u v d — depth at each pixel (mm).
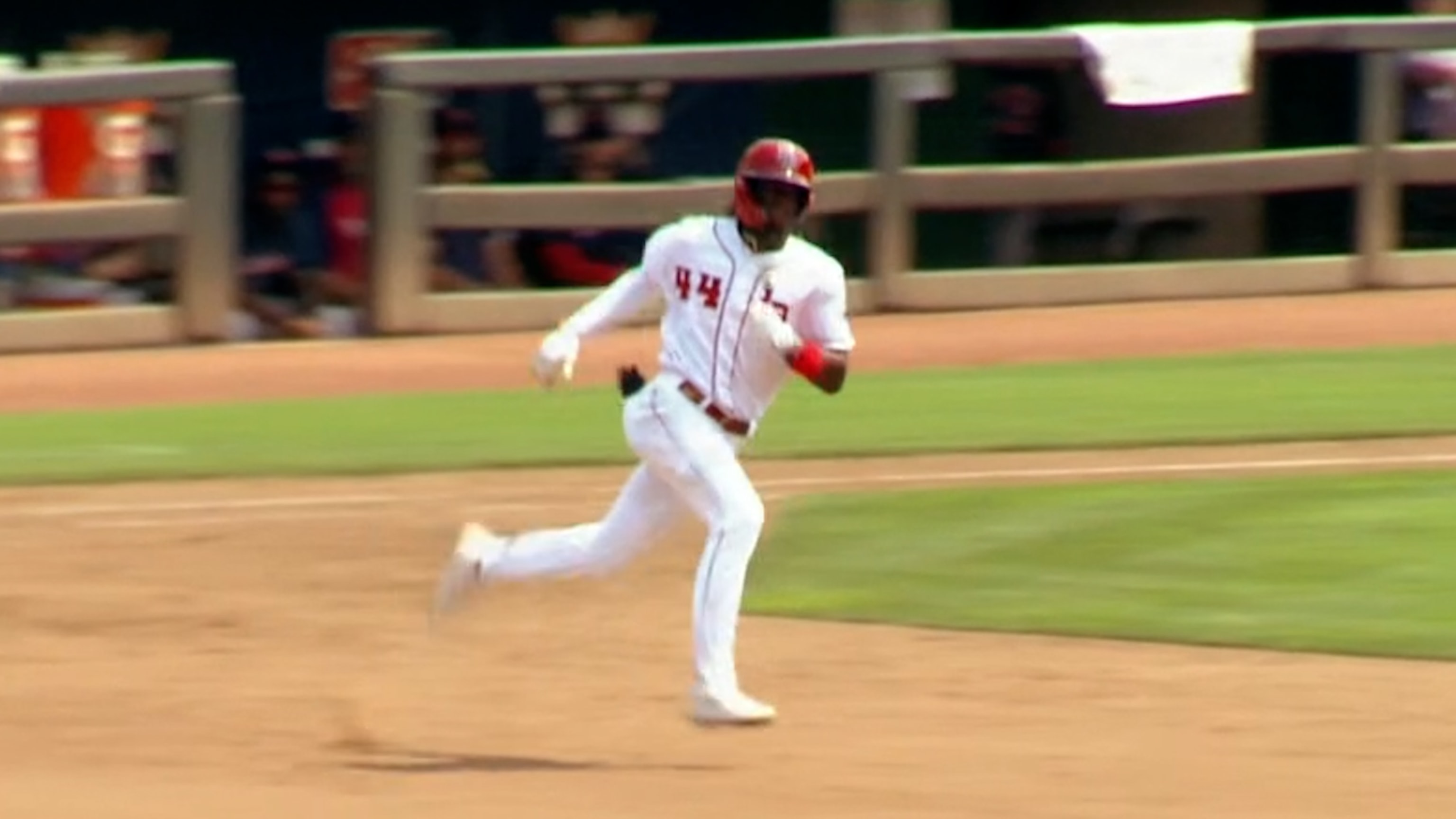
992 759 32438
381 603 43500
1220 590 42719
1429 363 66812
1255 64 86000
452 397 63969
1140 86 78562
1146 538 46469
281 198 82125
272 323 75500
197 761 32781
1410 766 31844
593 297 76125
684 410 32688
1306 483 51000
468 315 74875
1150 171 79312
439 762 32719
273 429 59312
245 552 46938
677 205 76188
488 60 74250
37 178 71812
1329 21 81688
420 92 73875
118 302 75188
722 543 32656
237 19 85625
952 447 55625
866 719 35281
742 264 32375
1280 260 81875
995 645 39656
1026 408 60656
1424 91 81625
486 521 48938
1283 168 80125
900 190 77250
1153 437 56375
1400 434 56281
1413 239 85688
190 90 72688
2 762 32656
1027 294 78625
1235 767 31781
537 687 38000
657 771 31875
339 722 35406
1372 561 44312
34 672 38812
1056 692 36688
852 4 85688
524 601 43875
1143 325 75188
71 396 65000
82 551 47000
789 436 56938
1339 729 34062
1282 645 39156
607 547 33906
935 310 77812
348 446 56844
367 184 74375
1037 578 43875
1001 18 91562
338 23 86500
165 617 42406
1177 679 37281
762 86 86188
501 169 83125
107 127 72438
